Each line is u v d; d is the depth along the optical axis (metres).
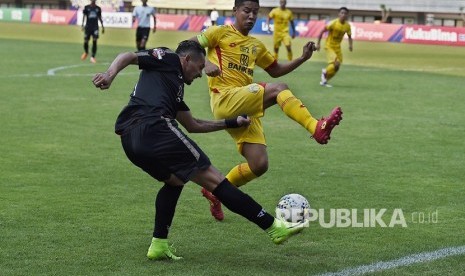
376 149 12.73
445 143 13.37
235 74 8.21
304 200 7.11
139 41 30.91
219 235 7.74
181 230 7.92
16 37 44.22
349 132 14.42
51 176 10.41
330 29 22.72
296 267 6.69
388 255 7.06
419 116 16.52
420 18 53.38
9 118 15.40
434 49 39.81
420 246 7.36
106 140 13.20
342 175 10.68
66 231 7.76
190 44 6.95
